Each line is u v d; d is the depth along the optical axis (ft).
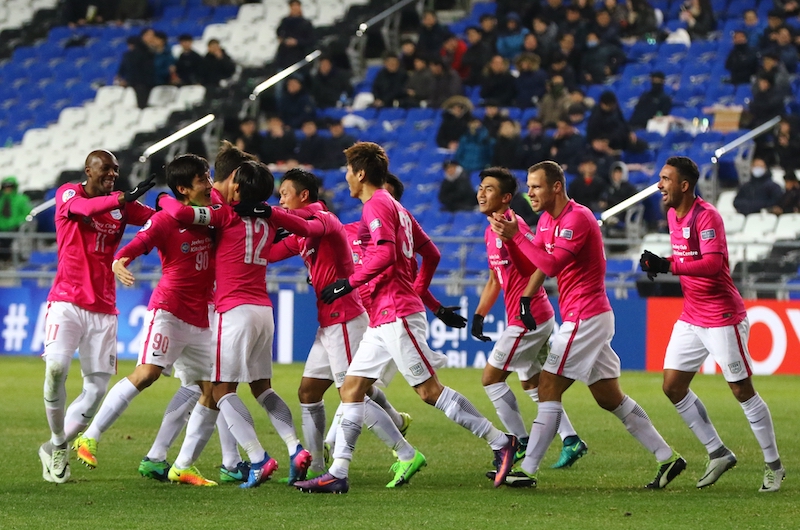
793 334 175.32
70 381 161.58
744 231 201.46
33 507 69.21
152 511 67.87
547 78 239.91
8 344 200.03
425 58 248.11
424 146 240.12
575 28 247.91
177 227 77.87
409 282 77.25
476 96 250.98
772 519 66.13
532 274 81.56
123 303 194.49
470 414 76.95
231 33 284.20
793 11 254.27
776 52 235.61
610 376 78.54
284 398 140.15
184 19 296.92
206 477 82.69
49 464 79.30
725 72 244.63
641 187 210.59
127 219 83.41
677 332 79.92
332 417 122.31
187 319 79.25
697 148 224.53
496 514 67.36
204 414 79.46
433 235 212.23
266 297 78.07
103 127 263.08
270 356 78.79
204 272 79.87
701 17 255.91
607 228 200.03
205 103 251.19
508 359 87.15
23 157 263.70
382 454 94.58
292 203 83.20
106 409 78.33
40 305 198.80
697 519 66.08
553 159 215.92
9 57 294.05
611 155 209.15
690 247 78.33
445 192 217.36
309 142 230.07
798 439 106.01
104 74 283.18
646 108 231.71
